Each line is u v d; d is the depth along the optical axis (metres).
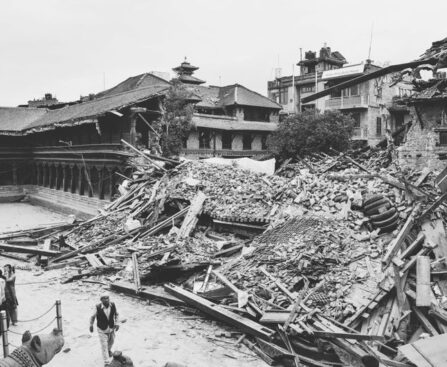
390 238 15.53
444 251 14.36
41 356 7.11
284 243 16.81
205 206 23.30
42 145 51.28
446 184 15.80
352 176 20.83
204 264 17.36
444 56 26.69
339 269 14.26
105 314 10.90
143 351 12.32
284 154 43.62
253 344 12.53
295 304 12.76
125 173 34.22
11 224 35.59
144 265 19.00
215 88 65.06
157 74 63.78
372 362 10.34
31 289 18.03
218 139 55.44
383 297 12.84
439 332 11.72
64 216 40.47
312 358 11.62
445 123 27.14
